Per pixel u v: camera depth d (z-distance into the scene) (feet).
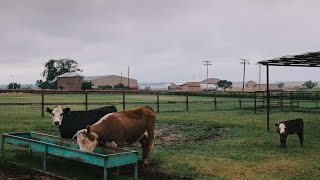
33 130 49.01
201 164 30.71
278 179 26.43
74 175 26.09
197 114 74.95
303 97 146.20
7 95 184.85
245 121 62.18
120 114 28.32
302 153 35.81
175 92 210.79
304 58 46.78
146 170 28.68
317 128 54.60
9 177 25.96
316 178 26.84
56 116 30.99
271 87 442.09
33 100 126.41
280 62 52.11
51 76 399.24
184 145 40.16
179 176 27.07
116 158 22.89
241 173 28.14
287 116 72.13
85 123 31.73
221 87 376.89
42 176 26.37
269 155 34.63
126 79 445.37
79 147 25.95
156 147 38.88
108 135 26.96
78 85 319.27
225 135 47.52
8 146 36.27
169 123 59.93
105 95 205.36
